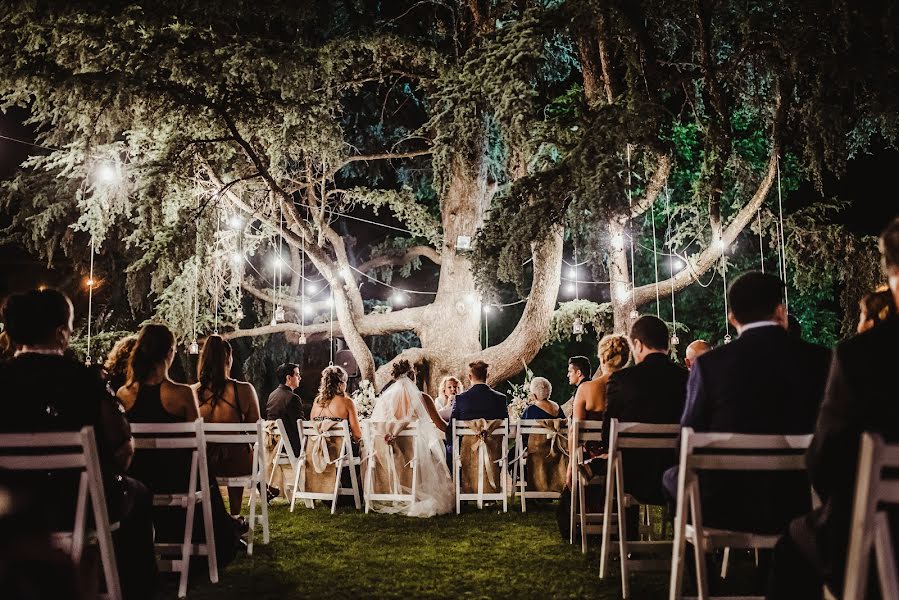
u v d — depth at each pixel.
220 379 7.10
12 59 14.41
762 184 14.73
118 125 15.13
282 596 5.39
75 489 3.81
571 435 7.03
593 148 12.74
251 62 14.33
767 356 4.15
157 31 14.44
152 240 17.62
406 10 19.06
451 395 11.80
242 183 16.98
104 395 4.17
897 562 2.60
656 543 5.32
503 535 7.63
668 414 5.57
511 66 13.12
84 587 3.86
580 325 17.14
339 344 23.38
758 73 15.38
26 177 20.28
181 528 6.11
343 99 21.28
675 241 17.31
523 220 13.21
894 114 13.65
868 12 12.76
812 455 2.89
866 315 4.77
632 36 13.73
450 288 18.78
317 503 10.11
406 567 6.24
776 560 3.35
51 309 4.07
